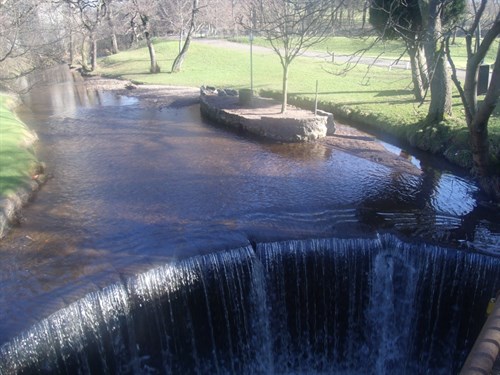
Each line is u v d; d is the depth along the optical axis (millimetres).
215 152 14523
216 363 8930
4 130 15219
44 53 19000
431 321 8969
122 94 25156
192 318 8438
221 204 10695
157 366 8344
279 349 9336
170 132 16969
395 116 16531
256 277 8750
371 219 9930
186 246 8797
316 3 9195
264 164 13367
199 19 38500
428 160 13547
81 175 12719
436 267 8656
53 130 17578
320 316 9203
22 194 11086
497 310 4891
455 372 8914
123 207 10648
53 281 7852
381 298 9164
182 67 32594
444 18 14859
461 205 10664
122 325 7734
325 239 8922
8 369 6469
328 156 14039
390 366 9461
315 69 27797
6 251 8867
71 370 7285
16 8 17375
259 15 24391
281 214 10156
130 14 35719
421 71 17984
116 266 8227
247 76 27609
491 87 9438
